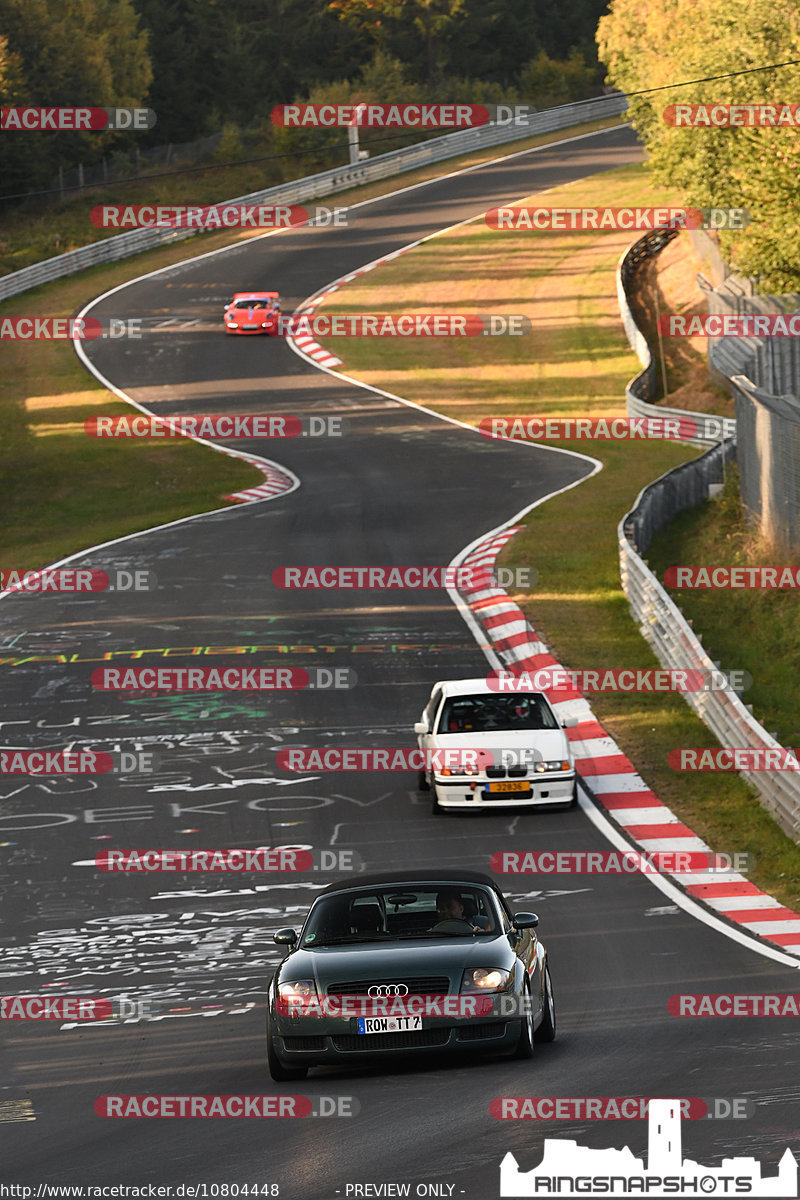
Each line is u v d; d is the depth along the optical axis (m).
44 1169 29.91
